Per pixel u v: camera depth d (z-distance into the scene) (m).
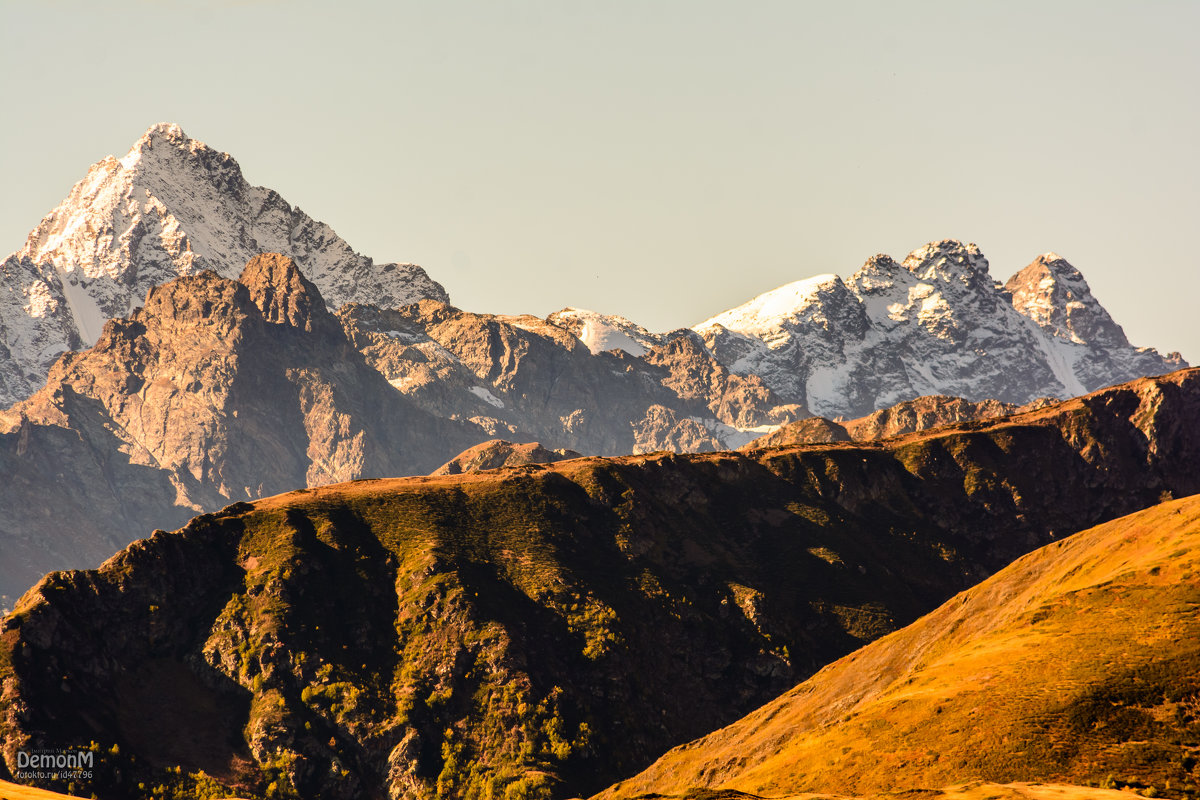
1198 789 148.88
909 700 197.12
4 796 193.88
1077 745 164.12
